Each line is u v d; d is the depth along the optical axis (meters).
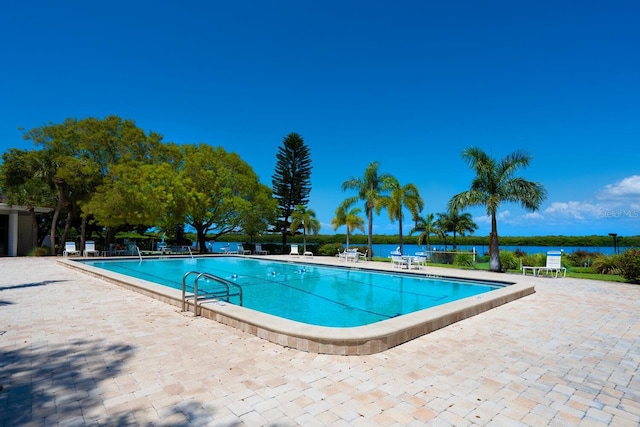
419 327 4.74
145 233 31.42
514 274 12.49
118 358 3.80
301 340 4.14
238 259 20.09
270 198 27.44
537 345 4.39
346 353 3.97
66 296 7.44
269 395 2.95
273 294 9.48
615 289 9.02
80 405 2.74
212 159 24.50
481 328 5.20
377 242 45.00
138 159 23.19
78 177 20.03
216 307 5.55
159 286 7.65
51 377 3.28
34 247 21.66
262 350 4.11
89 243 19.55
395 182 19.61
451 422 2.54
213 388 3.07
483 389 3.10
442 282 11.34
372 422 2.52
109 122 22.16
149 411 2.65
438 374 3.44
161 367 3.55
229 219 24.91
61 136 21.19
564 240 36.91
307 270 14.73
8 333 4.72
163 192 20.39
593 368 3.63
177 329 4.97
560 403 2.85
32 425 2.44
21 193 20.56
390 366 3.65
